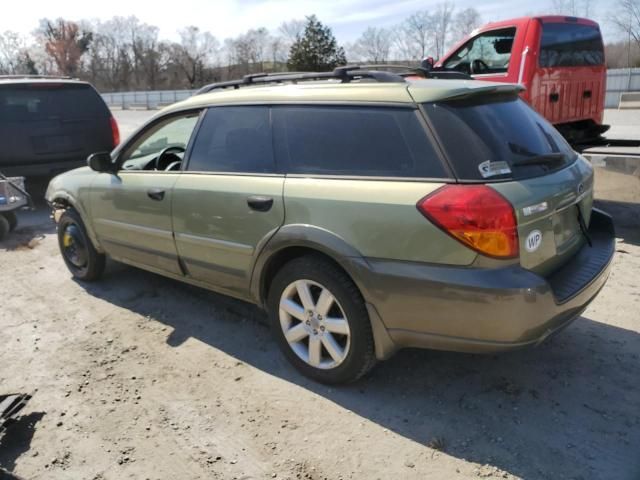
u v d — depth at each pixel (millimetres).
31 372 3689
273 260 3490
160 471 2771
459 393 3299
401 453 2826
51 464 2834
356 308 3104
